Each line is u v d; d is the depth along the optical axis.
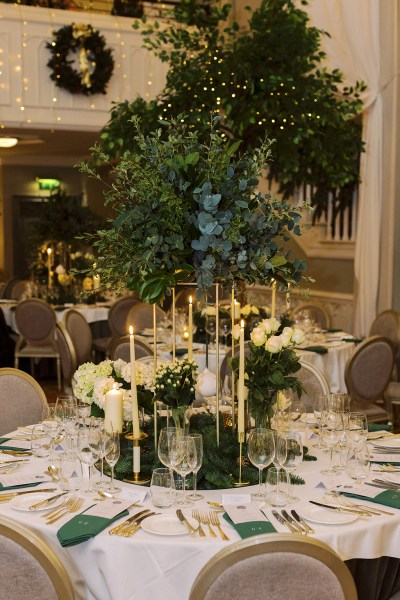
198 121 6.08
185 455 2.50
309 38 6.42
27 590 2.21
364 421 2.93
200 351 5.70
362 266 7.52
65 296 9.26
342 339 6.30
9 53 8.70
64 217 9.52
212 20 6.62
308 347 5.84
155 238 2.75
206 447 2.88
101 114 9.02
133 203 2.90
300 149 6.96
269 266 2.77
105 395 2.78
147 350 5.33
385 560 2.64
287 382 2.87
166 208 2.77
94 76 8.69
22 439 3.36
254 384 2.86
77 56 8.81
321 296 8.89
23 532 2.19
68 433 2.96
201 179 2.81
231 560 2.01
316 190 8.84
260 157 2.86
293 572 2.03
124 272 2.90
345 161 6.86
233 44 6.44
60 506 2.59
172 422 3.16
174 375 2.84
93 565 2.37
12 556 2.19
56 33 8.62
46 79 8.83
